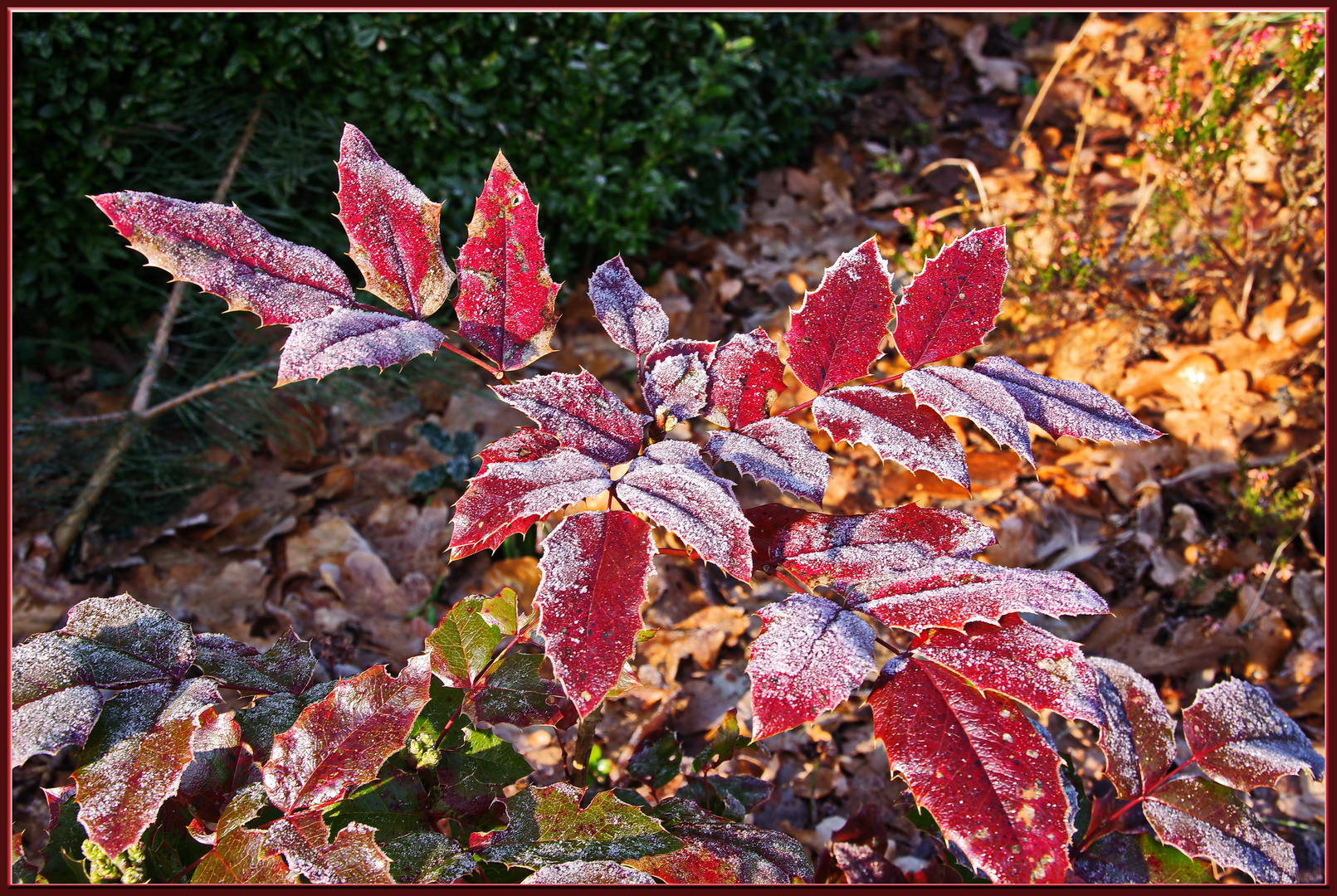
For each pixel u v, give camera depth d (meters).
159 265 0.50
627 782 0.75
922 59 1.89
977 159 1.62
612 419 0.53
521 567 1.01
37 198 1.12
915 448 0.51
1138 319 1.12
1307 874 0.69
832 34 1.82
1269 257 1.09
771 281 1.42
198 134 1.19
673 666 0.91
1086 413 0.51
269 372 1.12
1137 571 0.97
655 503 0.49
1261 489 0.93
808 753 0.84
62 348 1.27
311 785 0.51
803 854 0.56
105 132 1.13
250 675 0.57
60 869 0.53
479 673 0.58
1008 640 0.49
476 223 0.52
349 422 1.24
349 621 0.97
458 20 1.17
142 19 1.11
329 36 1.15
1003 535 0.98
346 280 0.52
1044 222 1.27
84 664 0.52
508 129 1.24
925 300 0.53
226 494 1.13
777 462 0.52
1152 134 1.10
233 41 1.17
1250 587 0.92
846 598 0.50
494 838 0.54
